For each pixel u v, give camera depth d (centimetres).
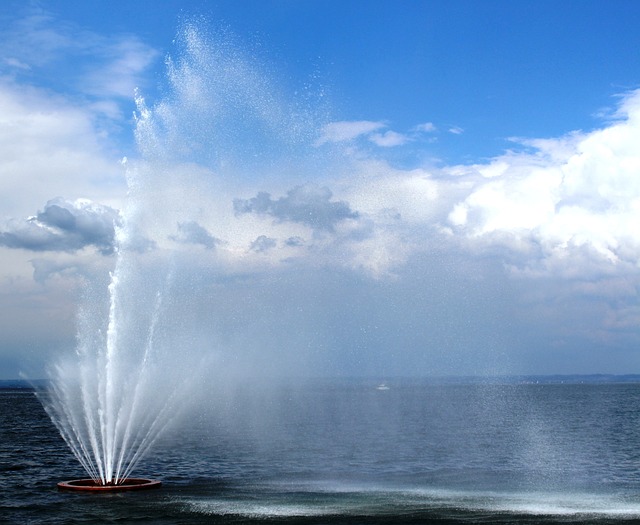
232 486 5034
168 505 4175
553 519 3675
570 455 7612
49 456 7669
